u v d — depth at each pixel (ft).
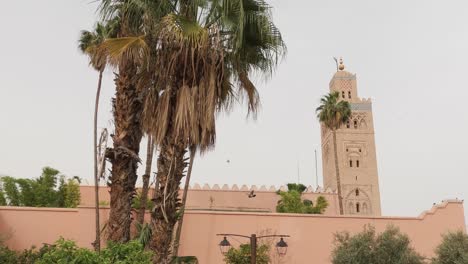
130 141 43.34
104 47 35.99
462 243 47.26
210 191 125.39
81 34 61.82
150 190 78.79
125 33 38.60
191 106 32.94
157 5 35.63
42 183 89.35
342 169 192.34
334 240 57.72
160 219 32.71
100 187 110.83
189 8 34.86
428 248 63.82
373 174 192.54
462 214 65.41
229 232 63.57
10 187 85.35
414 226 64.80
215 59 33.94
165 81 34.35
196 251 62.23
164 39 33.53
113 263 29.43
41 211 59.67
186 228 63.10
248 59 37.93
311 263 62.85
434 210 65.62
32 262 51.80
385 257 48.65
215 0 34.24
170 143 33.22
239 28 33.58
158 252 32.27
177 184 33.24
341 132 197.36
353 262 48.98
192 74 33.76
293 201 108.78
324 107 129.29
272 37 36.35
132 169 43.80
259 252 58.23
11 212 59.31
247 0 35.09
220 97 36.24
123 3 36.99
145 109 36.04
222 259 62.18
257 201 125.90
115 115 43.75
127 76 43.42
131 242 31.63
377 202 189.06
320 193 130.52
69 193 91.04
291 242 63.62
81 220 59.26
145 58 36.11
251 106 38.55
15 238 58.44
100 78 53.93
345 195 189.16
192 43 32.63
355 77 208.95
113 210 42.80
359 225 64.59
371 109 201.77
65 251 27.07
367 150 195.83
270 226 64.13
